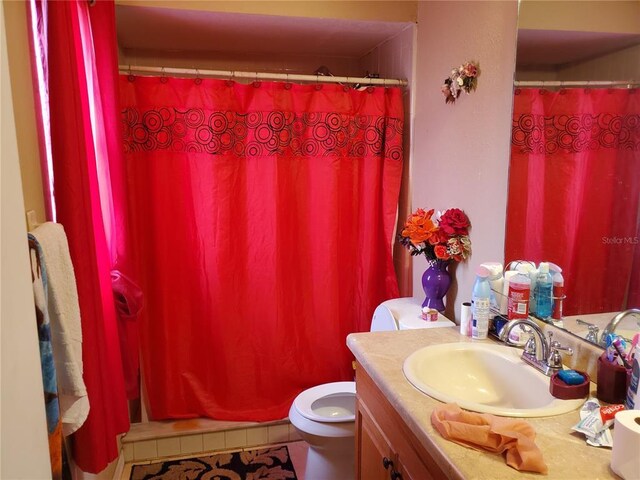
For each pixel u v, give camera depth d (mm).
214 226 2332
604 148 1238
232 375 2482
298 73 2961
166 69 2188
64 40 1249
